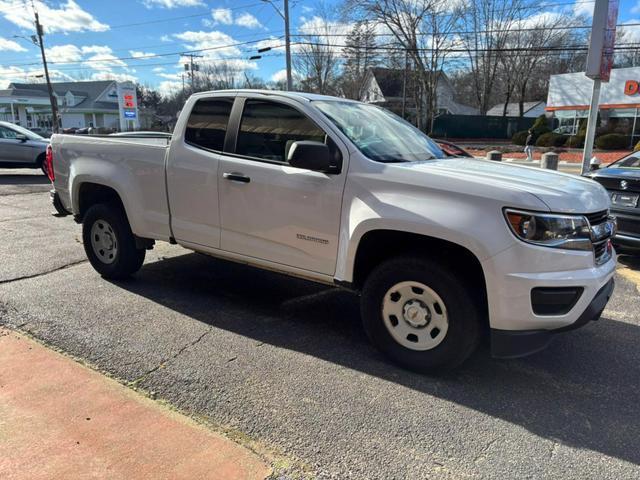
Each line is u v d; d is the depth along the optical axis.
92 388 3.04
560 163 24.45
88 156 5.00
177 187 4.35
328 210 3.54
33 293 4.68
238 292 4.89
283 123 3.84
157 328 3.97
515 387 3.24
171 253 6.23
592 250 3.10
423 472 2.42
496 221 2.97
